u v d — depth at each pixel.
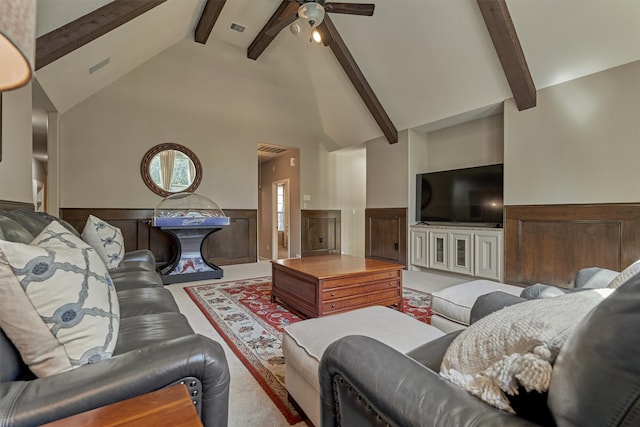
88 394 0.77
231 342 2.30
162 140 5.14
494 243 3.98
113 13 2.84
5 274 0.83
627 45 2.84
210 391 0.93
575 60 3.16
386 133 5.38
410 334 1.34
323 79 5.45
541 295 1.53
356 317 1.54
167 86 5.17
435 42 3.79
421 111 4.79
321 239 6.98
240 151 5.84
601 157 3.11
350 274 2.69
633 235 2.93
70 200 4.50
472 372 0.73
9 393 0.75
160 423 0.67
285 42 5.12
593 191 3.17
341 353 0.88
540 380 0.56
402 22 3.82
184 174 5.31
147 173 5.02
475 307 1.55
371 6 3.11
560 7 2.89
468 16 3.37
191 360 0.90
